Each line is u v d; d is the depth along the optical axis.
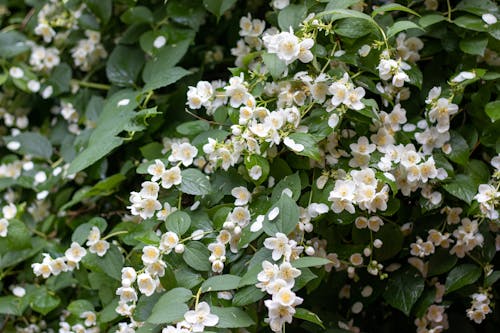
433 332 0.97
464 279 0.95
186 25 1.06
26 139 1.15
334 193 0.88
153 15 1.08
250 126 0.90
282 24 0.95
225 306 0.87
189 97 0.95
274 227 0.87
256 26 1.02
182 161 0.93
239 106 0.92
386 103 0.96
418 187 0.94
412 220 0.97
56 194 1.12
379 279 0.98
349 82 0.91
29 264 1.08
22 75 1.18
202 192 0.92
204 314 0.83
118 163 1.09
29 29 1.21
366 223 0.92
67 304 1.07
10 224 1.05
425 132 0.95
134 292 0.89
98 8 1.11
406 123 0.97
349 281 1.00
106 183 1.03
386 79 0.92
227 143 0.92
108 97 1.11
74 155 1.11
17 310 1.04
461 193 0.93
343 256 0.95
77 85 1.17
